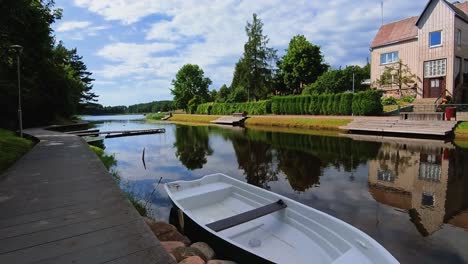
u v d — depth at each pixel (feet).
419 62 66.44
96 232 9.02
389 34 78.43
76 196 12.99
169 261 7.29
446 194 19.22
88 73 169.07
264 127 80.38
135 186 24.16
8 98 61.46
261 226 13.76
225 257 10.94
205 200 17.30
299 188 21.86
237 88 137.90
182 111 190.80
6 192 13.65
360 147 39.65
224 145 48.08
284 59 124.36
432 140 43.37
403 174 24.75
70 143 36.68
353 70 94.17
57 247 8.02
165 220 16.52
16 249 7.89
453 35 60.08
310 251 11.59
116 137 66.49
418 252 11.80
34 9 40.27
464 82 64.28
